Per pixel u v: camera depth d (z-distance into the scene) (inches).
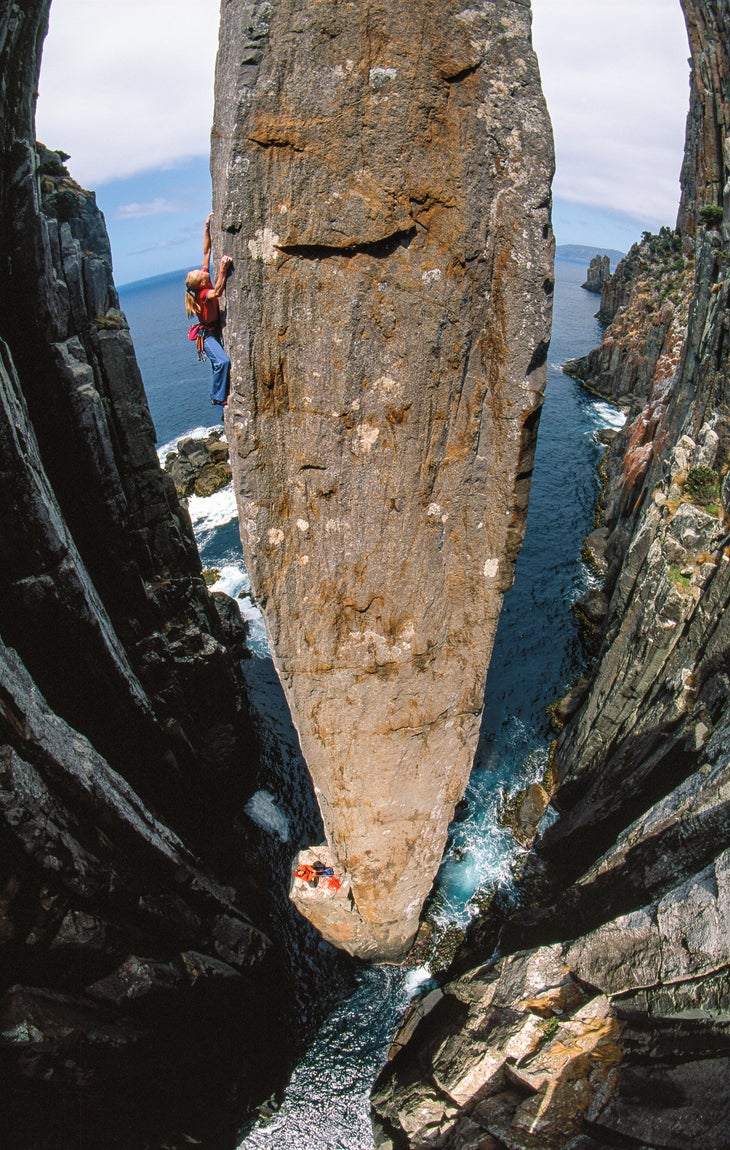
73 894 794.2
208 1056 917.2
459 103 483.5
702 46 1907.0
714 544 1105.4
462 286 532.4
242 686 1577.3
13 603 937.5
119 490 1187.9
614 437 3083.2
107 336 1178.6
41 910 762.2
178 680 1305.4
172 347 6392.7
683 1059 665.6
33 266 1005.8
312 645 674.2
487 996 890.1
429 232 514.3
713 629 1034.1
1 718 768.9
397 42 462.3
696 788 860.0
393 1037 1001.5
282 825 1378.0
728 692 968.9
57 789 823.7
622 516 2169.0
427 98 478.0
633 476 2167.8
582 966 834.2
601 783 1197.7
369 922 960.3
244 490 583.8
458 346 552.4
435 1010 982.4
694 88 2284.7
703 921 704.4
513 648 1825.8
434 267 523.5
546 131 488.7
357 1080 957.8
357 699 711.7
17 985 743.1
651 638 1138.7
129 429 1222.9
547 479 2817.4
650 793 1067.3
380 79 467.5
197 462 2721.5
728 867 711.1
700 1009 671.1
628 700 1195.3
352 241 504.4
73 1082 760.3
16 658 863.1
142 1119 839.1
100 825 877.8
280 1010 1058.1
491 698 1656.0
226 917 1040.2
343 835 830.5
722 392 1270.9
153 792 1181.7
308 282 518.9
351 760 757.9
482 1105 776.9
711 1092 616.7
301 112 470.0
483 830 1330.0
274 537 609.3
